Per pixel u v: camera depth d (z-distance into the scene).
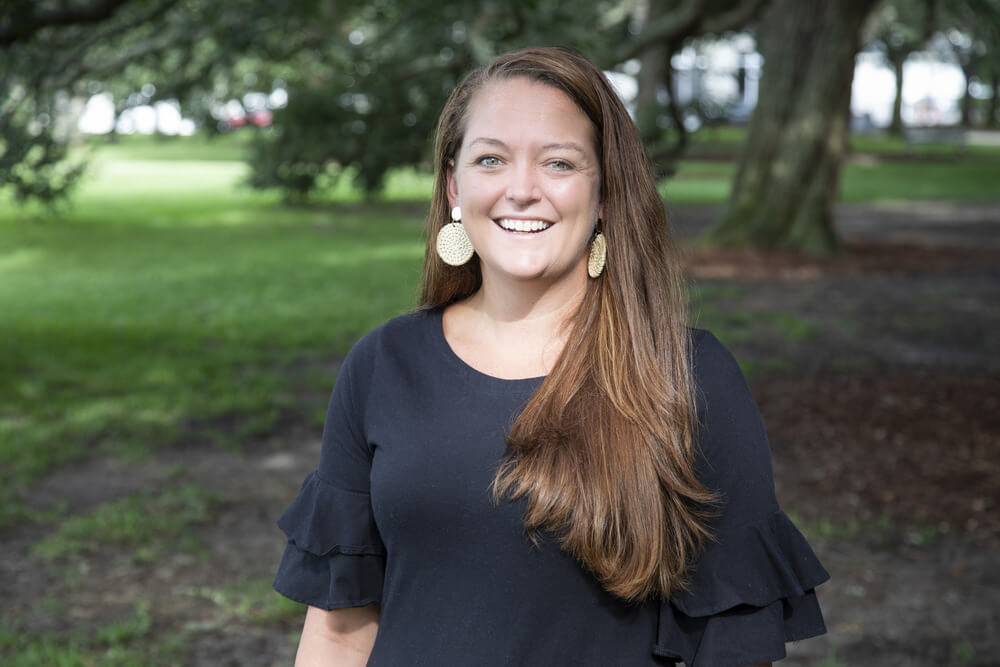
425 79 16.98
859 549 5.05
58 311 11.34
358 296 12.32
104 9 9.52
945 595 4.54
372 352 1.68
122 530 5.15
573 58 1.62
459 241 1.75
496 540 1.50
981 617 4.32
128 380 8.27
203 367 8.70
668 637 1.52
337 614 1.70
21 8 9.23
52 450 6.52
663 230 1.61
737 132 51.69
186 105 15.27
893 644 4.08
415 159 18.78
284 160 20.16
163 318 10.98
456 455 1.53
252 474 6.20
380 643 1.59
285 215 21.53
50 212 13.98
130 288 12.82
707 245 15.98
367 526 1.66
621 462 1.47
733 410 1.54
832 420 7.15
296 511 1.70
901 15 36.53
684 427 1.50
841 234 18.64
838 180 15.97
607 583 1.47
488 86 1.62
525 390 1.57
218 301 11.99
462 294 1.76
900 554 5.00
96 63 14.38
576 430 1.50
